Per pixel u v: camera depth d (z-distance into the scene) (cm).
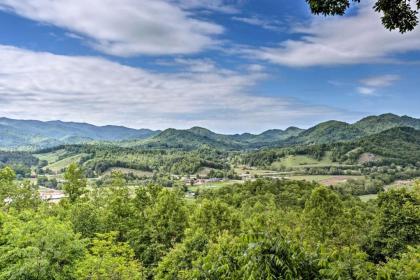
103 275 1948
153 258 3525
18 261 1844
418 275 761
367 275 604
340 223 3791
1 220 2420
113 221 3697
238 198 8800
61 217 3894
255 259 596
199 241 2886
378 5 788
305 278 601
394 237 3572
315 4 796
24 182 4784
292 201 8338
